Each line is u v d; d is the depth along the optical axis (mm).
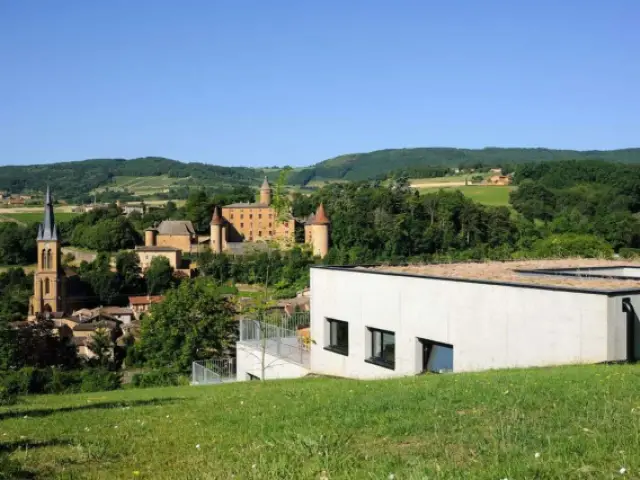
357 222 135625
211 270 137250
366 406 11984
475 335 20453
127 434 11625
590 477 6258
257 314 26922
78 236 180000
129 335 93625
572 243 76812
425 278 22328
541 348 18469
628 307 17156
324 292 27828
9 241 162125
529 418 9359
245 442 9922
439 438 8695
